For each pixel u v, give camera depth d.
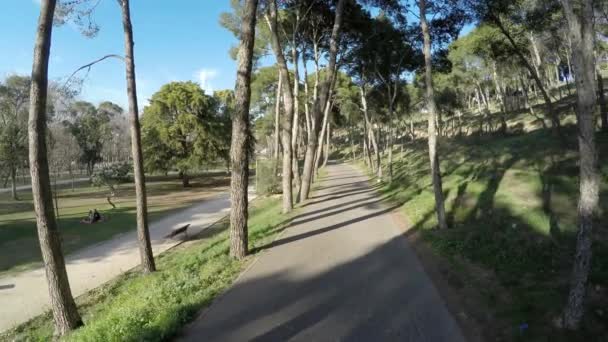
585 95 4.03
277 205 19.28
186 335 4.62
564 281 5.39
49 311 8.23
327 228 10.55
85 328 5.75
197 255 10.03
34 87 6.36
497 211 9.28
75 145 41.84
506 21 16.42
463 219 9.50
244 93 8.28
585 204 4.07
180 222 19.09
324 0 17.66
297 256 7.90
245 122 8.30
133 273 10.49
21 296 9.26
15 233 17.08
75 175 64.06
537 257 6.43
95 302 8.35
